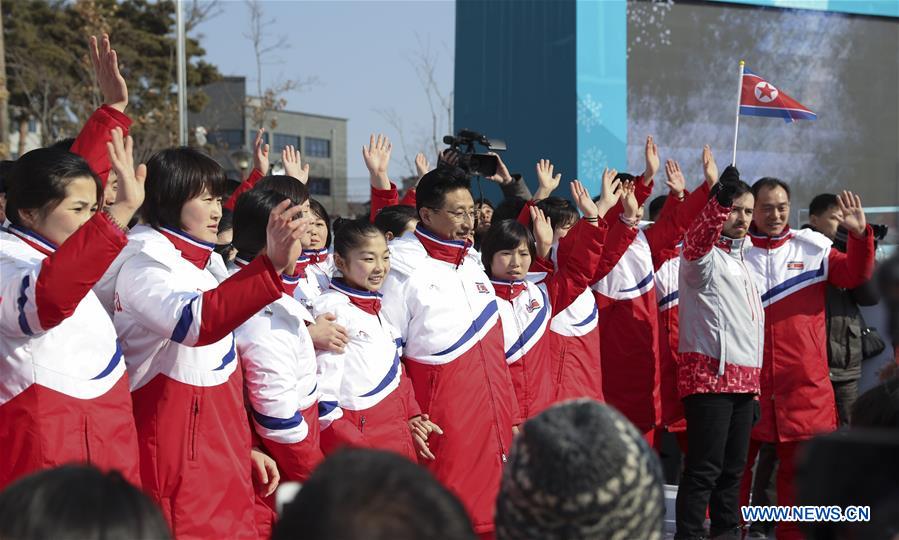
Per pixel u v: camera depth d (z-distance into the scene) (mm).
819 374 4965
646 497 1199
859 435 1383
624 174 5570
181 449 2766
